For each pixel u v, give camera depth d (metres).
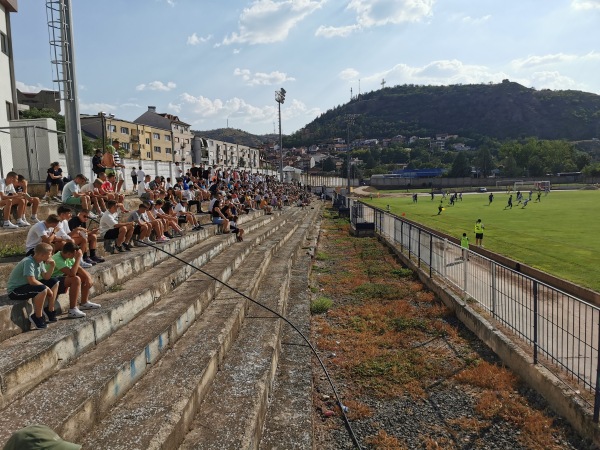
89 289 6.23
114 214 9.59
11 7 19.73
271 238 20.38
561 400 5.78
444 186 116.50
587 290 11.88
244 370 6.24
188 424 4.64
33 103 57.72
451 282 11.96
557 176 119.81
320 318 10.55
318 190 102.88
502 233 25.66
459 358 7.96
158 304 7.62
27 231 8.21
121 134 59.41
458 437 5.46
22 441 2.24
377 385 6.94
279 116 51.50
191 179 22.88
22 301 5.24
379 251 21.22
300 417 5.64
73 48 11.09
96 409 4.19
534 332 6.74
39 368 4.43
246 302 9.21
